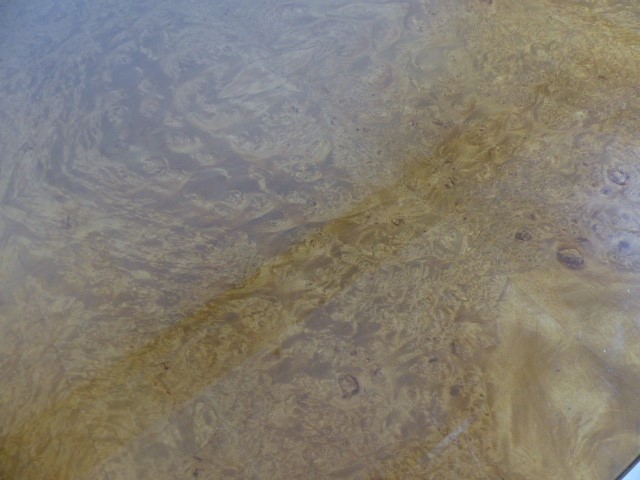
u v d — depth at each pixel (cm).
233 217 41
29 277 39
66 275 39
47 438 33
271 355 34
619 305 34
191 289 38
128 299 38
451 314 35
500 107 45
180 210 42
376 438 31
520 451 30
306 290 37
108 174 44
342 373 33
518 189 40
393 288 36
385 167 42
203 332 36
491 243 38
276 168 43
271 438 32
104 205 42
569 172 40
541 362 33
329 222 40
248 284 38
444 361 33
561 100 44
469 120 44
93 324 37
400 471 30
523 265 36
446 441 31
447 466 30
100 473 31
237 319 36
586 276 36
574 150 41
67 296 38
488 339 34
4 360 36
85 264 39
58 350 36
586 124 43
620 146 41
